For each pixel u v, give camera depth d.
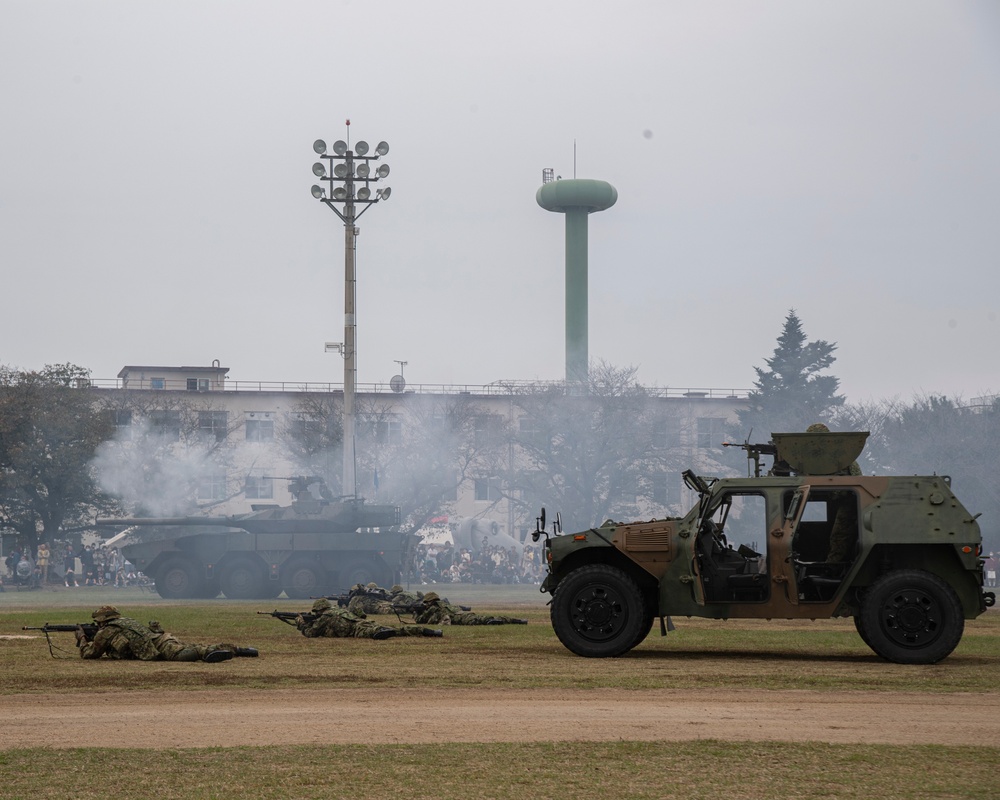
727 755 17.44
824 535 31.80
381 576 85.81
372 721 20.31
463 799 14.78
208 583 85.50
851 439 31.61
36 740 18.52
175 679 25.64
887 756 17.38
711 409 177.00
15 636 38.84
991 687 24.80
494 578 128.00
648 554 31.44
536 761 16.97
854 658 31.17
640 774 16.17
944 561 30.52
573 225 191.25
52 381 133.38
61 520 132.88
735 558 32.16
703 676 26.41
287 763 16.78
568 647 31.22
